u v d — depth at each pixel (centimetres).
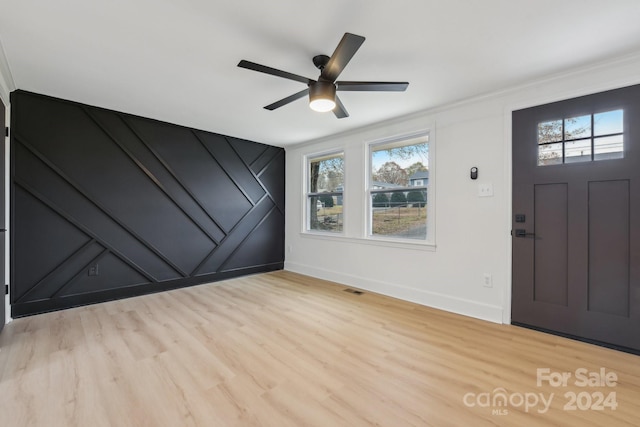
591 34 198
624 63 230
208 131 436
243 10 176
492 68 246
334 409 167
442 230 334
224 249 463
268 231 524
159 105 334
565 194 260
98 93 301
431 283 343
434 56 227
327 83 218
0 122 262
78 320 293
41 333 262
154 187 388
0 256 264
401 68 246
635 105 228
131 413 162
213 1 168
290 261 536
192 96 307
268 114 361
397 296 374
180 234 414
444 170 332
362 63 238
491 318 298
